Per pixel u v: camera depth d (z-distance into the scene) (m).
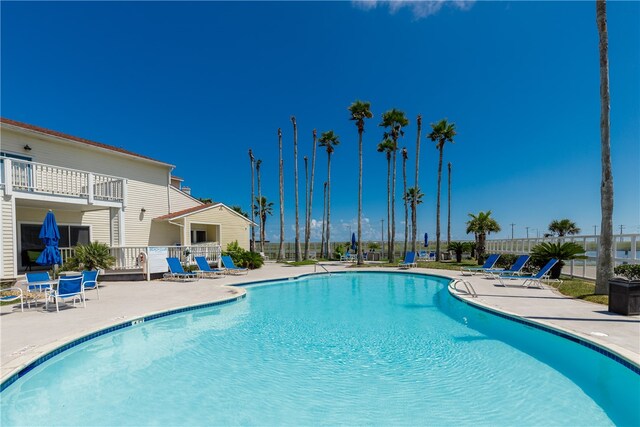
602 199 9.52
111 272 13.77
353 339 6.84
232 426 3.62
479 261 22.02
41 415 3.85
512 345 6.40
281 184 32.03
